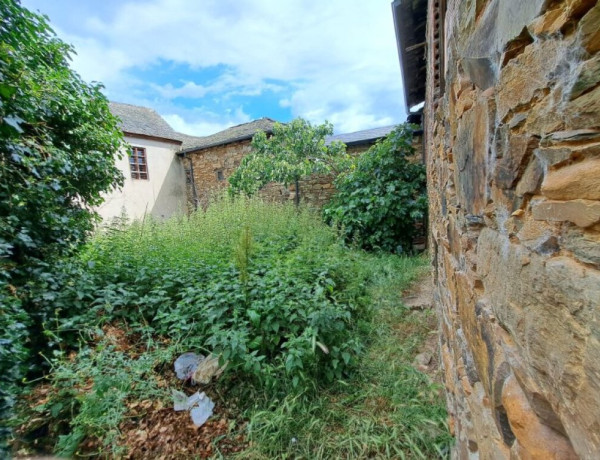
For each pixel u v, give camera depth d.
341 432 1.45
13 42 2.22
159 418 1.60
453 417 1.26
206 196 9.12
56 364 1.76
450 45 1.12
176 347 1.99
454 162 1.08
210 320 1.95
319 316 1.84
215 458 1.39
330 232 3.95
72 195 2.94
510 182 0.52
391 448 1.33
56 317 2.06
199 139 10.48
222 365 1.66
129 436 1.50
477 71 0.69
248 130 8.41
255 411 1.60
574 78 0.34
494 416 0.64
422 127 5.21
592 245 0.32
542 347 0.42
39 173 2.31
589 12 0.31
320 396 1.67
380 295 2.84
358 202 4.67
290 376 1.72
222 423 1.59
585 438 0.33
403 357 1.96
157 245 3.31
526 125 0.46
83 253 2.76
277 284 2.27
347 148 6.67
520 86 0.47
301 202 6.11
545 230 0.41
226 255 3.20
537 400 0.44
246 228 2.37
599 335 0.30
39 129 2.48
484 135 0.66
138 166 8.64
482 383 0.75
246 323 1.88
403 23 3.15
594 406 0.32
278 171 5.77
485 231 0.69
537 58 0.42
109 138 3.23
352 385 1.74
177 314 2.15
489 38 0.59
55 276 2.24
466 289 0.91
